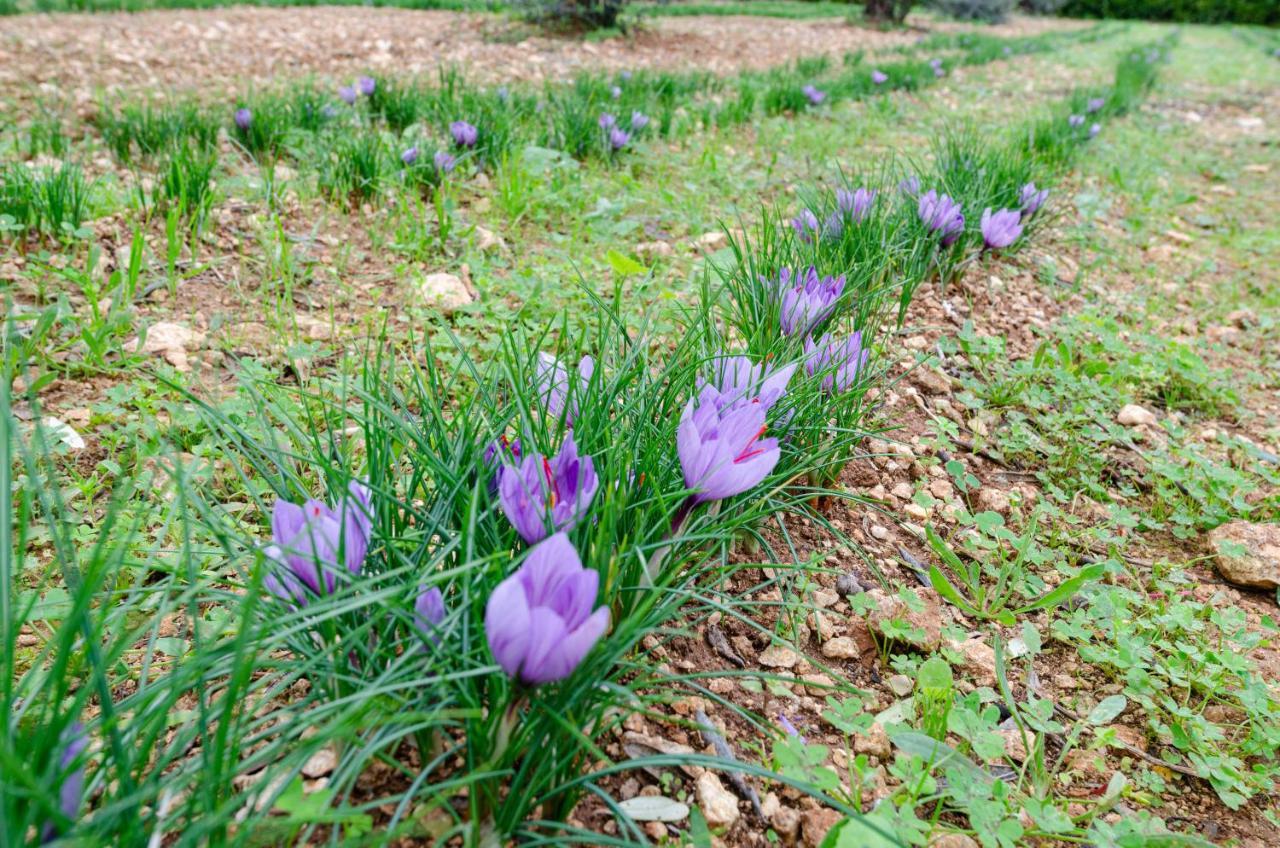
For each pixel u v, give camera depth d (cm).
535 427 39
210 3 322
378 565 35
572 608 27
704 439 36
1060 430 71
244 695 30
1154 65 327
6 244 85
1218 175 169
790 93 187
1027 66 315
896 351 78
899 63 270
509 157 121
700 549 45
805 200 85
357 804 32
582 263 94
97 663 25
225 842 24
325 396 61
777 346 55
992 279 98
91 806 30
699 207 114
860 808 37
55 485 27
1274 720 45
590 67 243
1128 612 52
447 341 72
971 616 51
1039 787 39
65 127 136
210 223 93
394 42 259
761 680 43
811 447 51
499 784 30
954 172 103
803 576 50
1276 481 67
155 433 56
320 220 98
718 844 35
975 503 61
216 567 45
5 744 22
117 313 70
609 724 32
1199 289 111
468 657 31
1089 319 88
